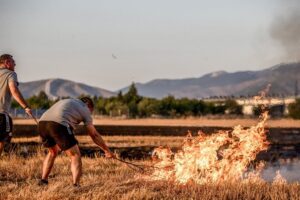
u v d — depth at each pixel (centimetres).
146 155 2375
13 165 1612
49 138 1264
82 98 1305
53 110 1253
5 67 1321
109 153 1330
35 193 1152
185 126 5731
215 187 1245
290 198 1152
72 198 1115
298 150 2919
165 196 1143
